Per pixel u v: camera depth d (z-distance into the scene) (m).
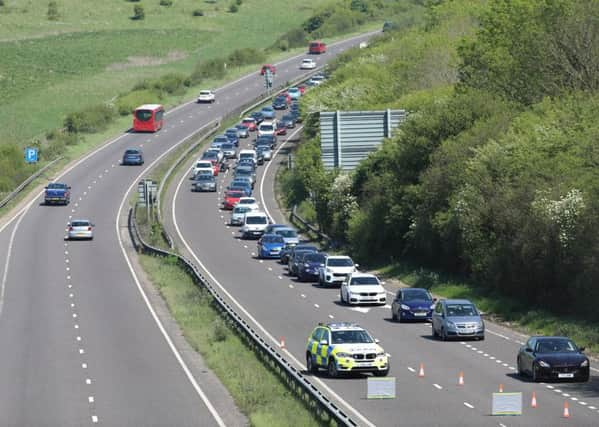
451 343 159.38
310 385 115.69
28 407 123.62
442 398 120.62
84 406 123.81
